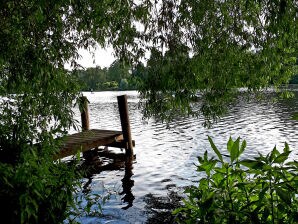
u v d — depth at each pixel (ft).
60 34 14.89
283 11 12.03
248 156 38.70
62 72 15.01
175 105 15.71
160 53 15.31
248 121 67.62
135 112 99.35
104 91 343.87
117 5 15.15
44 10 12.97
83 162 38.91
